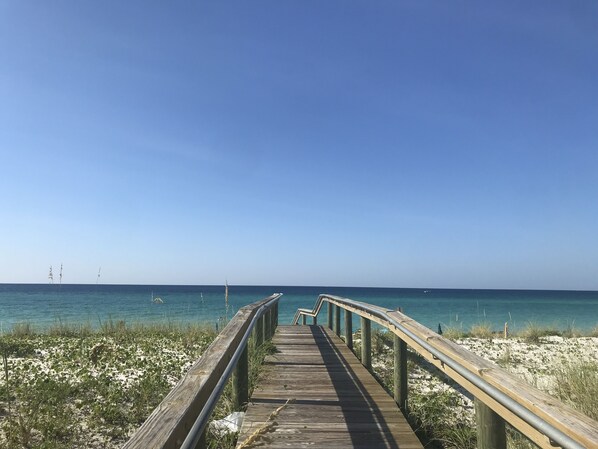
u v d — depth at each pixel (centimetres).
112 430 534
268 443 391
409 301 6788
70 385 691
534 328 1571
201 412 218
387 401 512
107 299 5903
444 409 551
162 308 4188
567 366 705
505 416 237
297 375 639
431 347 347
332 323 1277
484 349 1193
